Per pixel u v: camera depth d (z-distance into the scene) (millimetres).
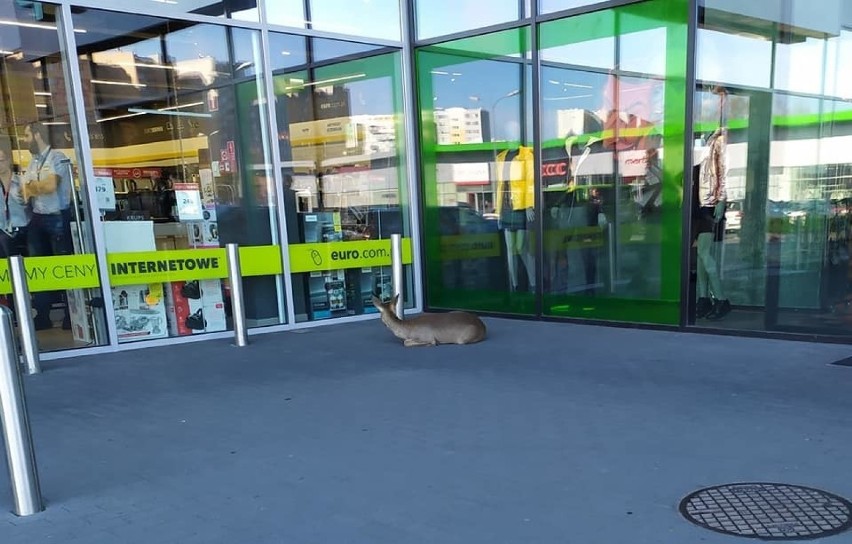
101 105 7012
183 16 6867
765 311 6492
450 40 7988
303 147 7789
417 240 8664
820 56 6188
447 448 3639
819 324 6141
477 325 6523
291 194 7730
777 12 6336
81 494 3227
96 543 2732
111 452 3791
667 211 6645
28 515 3010
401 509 2916
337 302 8188
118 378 5512
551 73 7293
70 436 4082
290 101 7672
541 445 3623
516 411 4238
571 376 5043
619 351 5820
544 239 7574
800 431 3678
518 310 7949
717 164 6527
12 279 5621
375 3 8133
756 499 2875
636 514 2779
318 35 7711
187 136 7746
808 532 2574
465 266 8375
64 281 6414
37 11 6477
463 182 8219
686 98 6371
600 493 2996
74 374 5680
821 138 6242
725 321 6598
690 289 6570
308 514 2908
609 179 7070
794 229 6375
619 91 6863
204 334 7207
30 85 6703
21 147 6746
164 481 3348
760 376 4824
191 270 7133
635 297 6988
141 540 2746
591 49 6973
